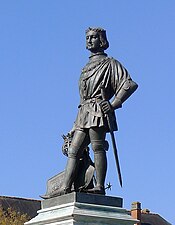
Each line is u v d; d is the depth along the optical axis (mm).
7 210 58062
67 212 13625
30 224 14438
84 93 14938
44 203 14609
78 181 14688
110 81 14875
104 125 14500
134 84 14688
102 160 14578
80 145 14703
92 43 15164
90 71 14953
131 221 14094
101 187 14398
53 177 14984
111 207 14117
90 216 13602
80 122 14781
